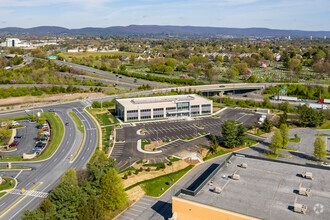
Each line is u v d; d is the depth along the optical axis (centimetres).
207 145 14912
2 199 10244
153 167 12519
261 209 7688
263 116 19275
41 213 7800
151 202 10088
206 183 9125
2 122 17625
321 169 9956
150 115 19188
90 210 8094
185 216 8238
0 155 13950
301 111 18425
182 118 19500
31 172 12212
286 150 14538
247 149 14662
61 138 15925
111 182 9244
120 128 17488
